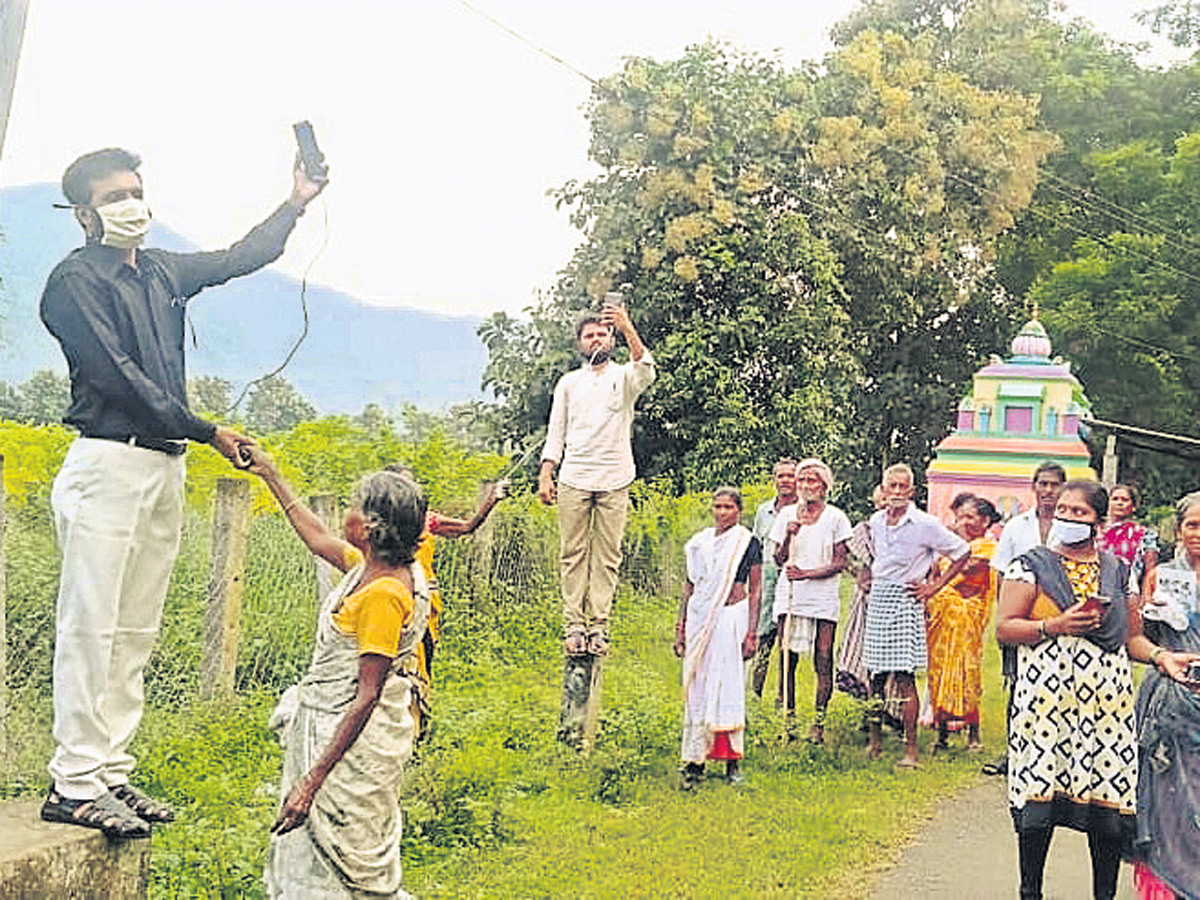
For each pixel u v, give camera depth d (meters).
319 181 5.38
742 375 22.05
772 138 22.38
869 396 29.88
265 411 13.09
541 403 22.06
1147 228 31.38
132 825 4.75
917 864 7.64
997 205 25.98
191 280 5.14
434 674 11.21
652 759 9.62
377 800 4.98
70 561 4.74
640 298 21.78
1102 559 6.55
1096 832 6.48
